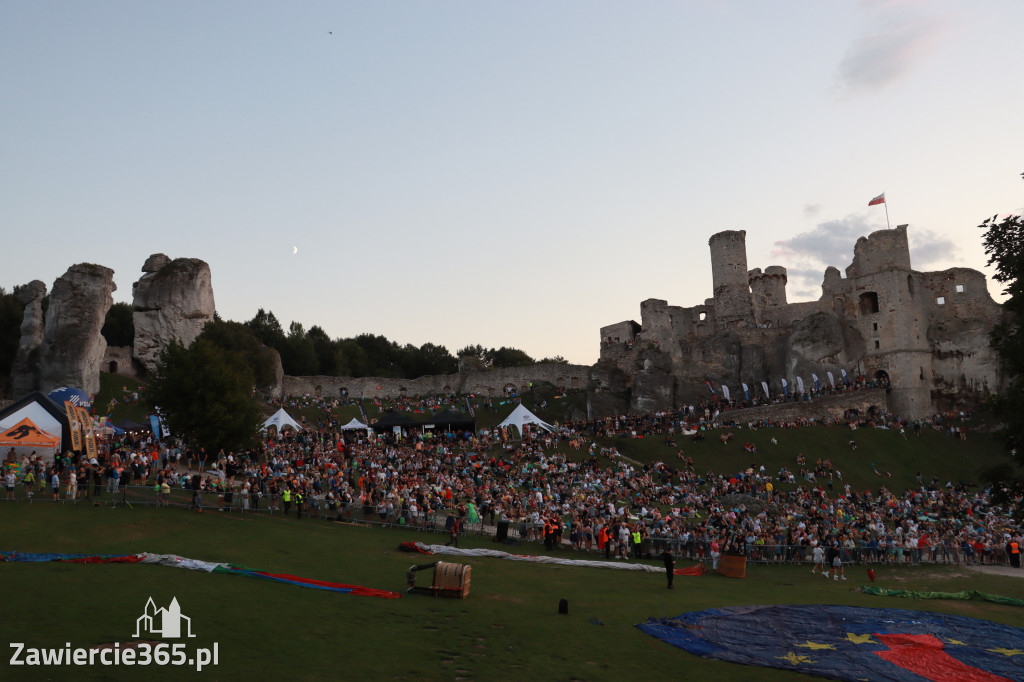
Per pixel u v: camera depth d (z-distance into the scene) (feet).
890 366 285.84
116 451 127.24
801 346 292.20
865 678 49.65
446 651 48.42
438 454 194.29
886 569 112.16
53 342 239.91
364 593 63.00
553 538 106.32
